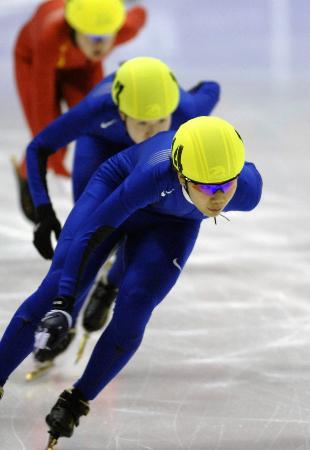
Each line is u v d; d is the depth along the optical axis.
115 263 10.00
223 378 9.74
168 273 8.21
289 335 10.83
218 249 13.85
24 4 26.31
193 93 10.98
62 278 7.77
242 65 24.12
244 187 8.14
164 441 8.45
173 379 9.73
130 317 7.93
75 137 10.09
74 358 10.45
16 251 13.66
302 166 17.58
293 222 14.95
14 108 21.56
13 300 11.80
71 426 7.98
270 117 20.42
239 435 8.54
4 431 8.63
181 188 7.95
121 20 13.27
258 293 12.16
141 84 9.36
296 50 24.95
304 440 8.41
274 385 9.55
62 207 15.46
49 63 13.58
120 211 7.88
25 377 9.86
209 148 7.45
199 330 10.99
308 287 12.37
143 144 8.52
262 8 25.89
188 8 25.80
